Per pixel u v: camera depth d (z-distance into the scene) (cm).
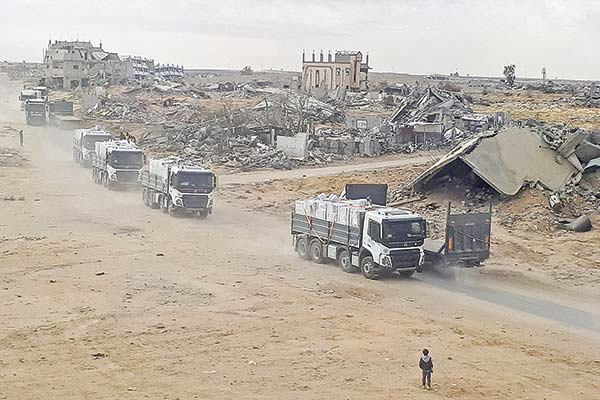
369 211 6225
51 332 4628
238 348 4375
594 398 3775
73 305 5212
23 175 11594
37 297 5394
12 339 4475
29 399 3544
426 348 4438
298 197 10212
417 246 6138
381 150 15350
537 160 9000
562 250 7150
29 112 19762
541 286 6106
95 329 4700
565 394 3809
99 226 8056
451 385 3831
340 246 6469
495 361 4281
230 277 6100
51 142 16588
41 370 3962
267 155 13362
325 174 12106
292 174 12188
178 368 4022
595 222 8025
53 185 10812
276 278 6125
